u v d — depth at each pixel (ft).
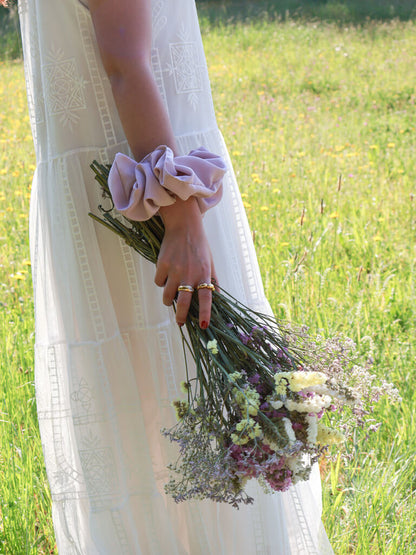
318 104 22.43
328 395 4.75
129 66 4.73
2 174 15.14
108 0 4.72
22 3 5.08
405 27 34.01
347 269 9.72
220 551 5.31
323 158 15.58
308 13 38.52
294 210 12.12
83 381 5.09
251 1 42.55
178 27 5.19
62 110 4.98
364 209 11.89
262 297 5.52
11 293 9.33
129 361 5.16
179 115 5.25
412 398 6.84
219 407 4.76
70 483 5.21
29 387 7.18
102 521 5.09
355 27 35.19
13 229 11.57
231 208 5.44
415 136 17.97
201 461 4.65
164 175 4.60
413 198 12.59
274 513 5.27
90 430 5.08
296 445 4.47
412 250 10.39
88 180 5.05
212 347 4.68
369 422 6.53
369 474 6.04
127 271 5.15
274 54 30.55
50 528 5.91
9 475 6.03
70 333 5.09
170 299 4.83
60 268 5.07
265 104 22.45
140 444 5.16
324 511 5.84
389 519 5.76
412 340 7.73
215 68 28.12
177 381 5.23
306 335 5.07
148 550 5.20
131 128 4.79
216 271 5.31
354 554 5.65
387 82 24.76
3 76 29.35
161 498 5.21
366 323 7.88
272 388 4.74
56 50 4.94
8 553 5.65
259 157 15.66
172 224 4.77
